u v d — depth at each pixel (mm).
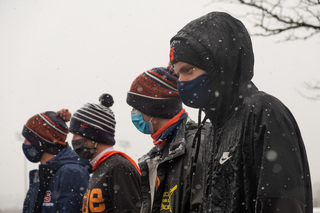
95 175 3008
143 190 2730
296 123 1556
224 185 1581
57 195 3738
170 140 2756
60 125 4438
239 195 1509
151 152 2830
